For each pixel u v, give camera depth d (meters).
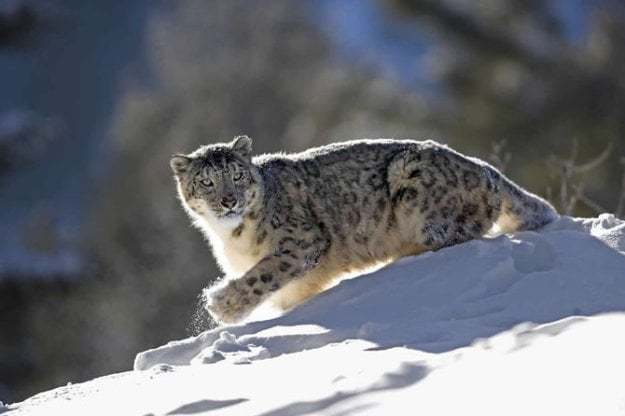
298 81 116.75
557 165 47.75
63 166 145.00
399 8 91.31
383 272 25.56
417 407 16.30
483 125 87.00
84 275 85.00
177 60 123.19
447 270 24.67
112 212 93.31
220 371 20.41
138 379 21.06
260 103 114.19
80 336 82.75
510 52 88.81
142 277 84.81
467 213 27.83
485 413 15.59
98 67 167.38
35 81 165.25
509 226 28.92
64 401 20.36
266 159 29.27
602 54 86.62
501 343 18.75
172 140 106.25
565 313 21.92
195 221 30.39
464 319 22.25
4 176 91.12
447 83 90.19
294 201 28.42
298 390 18.25
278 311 28.55
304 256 27.92
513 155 82.88
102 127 159.00
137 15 171.25
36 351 82.50
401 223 28.16
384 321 23.06
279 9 127.50
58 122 111.38
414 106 91.50
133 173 101.56
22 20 87.38
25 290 82.50
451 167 27.88
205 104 113.12
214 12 127.50
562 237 25.56
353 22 146.12
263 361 20.94
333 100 105.25
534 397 15.82
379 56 121.88
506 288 23.83
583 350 17.36
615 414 14.76
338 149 29.08
